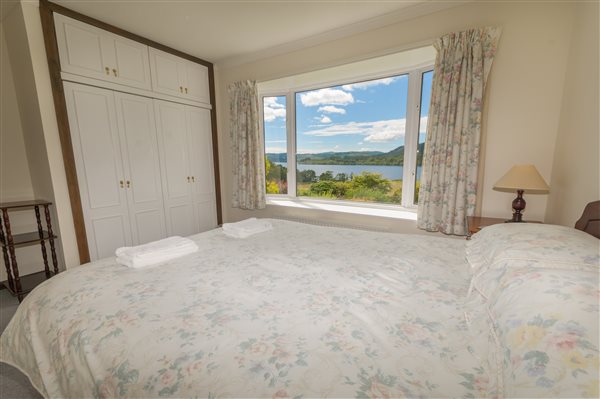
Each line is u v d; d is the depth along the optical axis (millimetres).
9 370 1531
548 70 1871
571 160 1670
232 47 3018
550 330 575
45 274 2494
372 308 946
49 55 2123
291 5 2191
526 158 2000
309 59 2900
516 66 1960
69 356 838
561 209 1766
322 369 673
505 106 2023
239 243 1725
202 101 3422
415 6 2205
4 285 2436
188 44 2932
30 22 2037
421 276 1200
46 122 2160
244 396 614
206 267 1336
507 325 670
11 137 2420
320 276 1221
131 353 758
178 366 704
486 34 1990
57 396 883
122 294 1059
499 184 1841
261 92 3623
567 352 513
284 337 794
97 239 2533
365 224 2850
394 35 2402
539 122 1935
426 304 968
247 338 791
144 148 2855
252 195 3490
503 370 598
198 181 3479
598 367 461
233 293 1067
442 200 2289
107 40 2461
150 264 1379
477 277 1012
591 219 1276
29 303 1146
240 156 3492
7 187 2422
